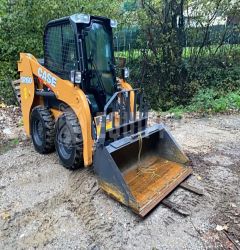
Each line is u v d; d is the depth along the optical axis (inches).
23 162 170.1
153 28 308.8
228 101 294.4
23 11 286.2
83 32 141.4
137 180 136.3
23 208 127.9
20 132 221.0
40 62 183.6
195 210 122.8
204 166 161.5
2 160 174.1
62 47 154.6
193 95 314.2
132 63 335.9
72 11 287.1
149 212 119.7
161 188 130.8
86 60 144.9
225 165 163.5
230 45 358.6
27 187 143.6
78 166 154.0
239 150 185.5
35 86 176.2
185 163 147.3
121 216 120.0
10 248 106.7
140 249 103.5
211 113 273.4
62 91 149.9
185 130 225.5
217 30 340.8
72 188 140.5
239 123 243.6
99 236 110.1
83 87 145.1
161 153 154.9
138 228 113.3
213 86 330.0
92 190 137.1
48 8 281.4
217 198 131.2
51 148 176.4
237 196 133.0
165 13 304.2
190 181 143.8
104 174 126.3
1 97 295.4
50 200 132.6
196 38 327.6
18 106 284.5
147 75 327.0
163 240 107.3
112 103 135.8
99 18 151.6
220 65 350.6
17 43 292.2
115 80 162.6
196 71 331.9
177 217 119.0
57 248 105.5
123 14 327.3
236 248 102.6
